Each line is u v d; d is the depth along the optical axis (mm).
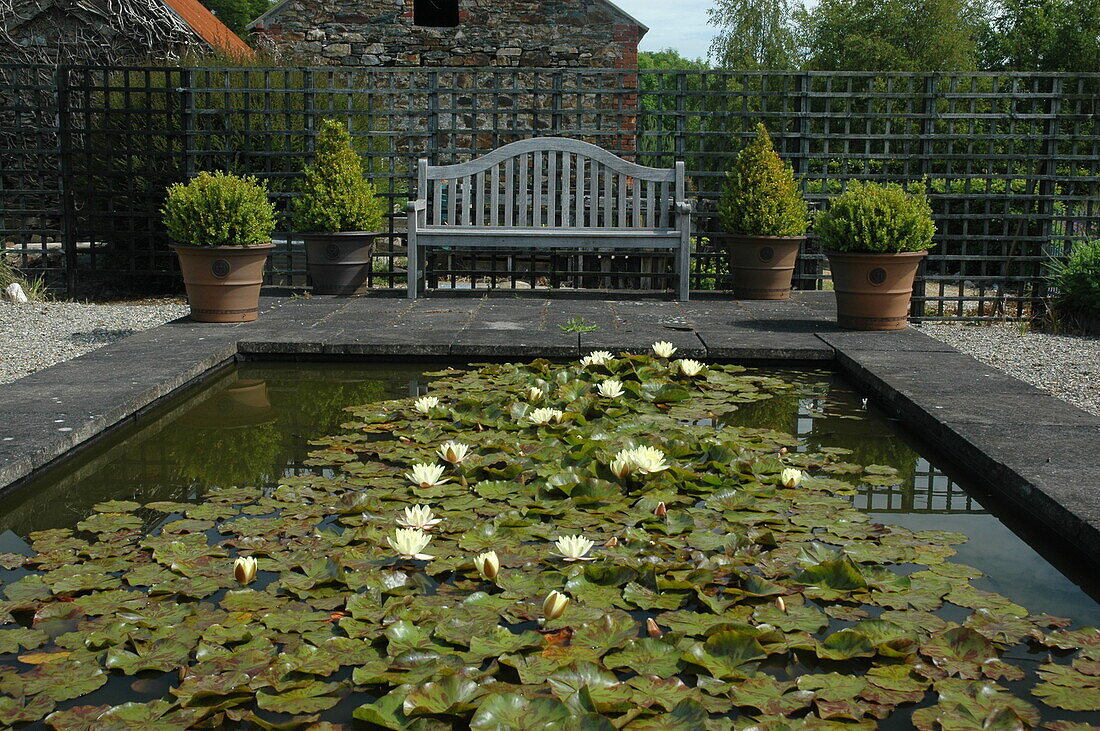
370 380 4762
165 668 1940
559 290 7793
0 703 1808
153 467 3359
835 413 4191
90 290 8375
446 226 7387
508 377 4664
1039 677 1938
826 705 1805
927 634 2117
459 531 2701
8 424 3492
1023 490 2932
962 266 7090
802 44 33031
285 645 2051
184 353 4848
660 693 1829
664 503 2922
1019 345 5984
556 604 2115
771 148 7133
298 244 9078
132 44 12680
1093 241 6785
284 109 7668
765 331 5707
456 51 13570
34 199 11430
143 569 2438
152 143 8383
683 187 7227
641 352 5148
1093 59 29453
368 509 2854
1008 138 7121
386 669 1917
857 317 5734
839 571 2369
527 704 1726
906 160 7320
